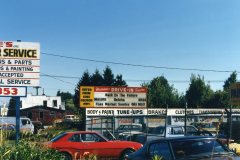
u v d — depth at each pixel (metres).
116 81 65.25
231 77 81.44
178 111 41.12
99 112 37.16
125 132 29.81
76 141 19.23
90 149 19.30
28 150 9.89
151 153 11.12
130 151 19.78
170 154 10.36
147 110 36.31
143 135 24.41
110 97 35.91
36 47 21.95
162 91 64.94
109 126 36.94
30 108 71.44
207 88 62.84
